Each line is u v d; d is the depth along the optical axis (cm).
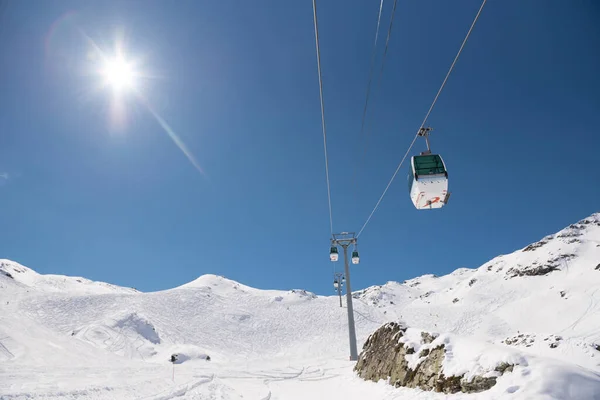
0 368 1497
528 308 9156
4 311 6128
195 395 1224
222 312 8306
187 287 10725
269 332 7306
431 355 1084
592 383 675
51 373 1480
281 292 11831
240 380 1988
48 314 6531
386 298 18612
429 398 916
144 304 7831
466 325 8506
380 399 1119
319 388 1616
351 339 2647
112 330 5412
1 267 11475
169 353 4650
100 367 1984
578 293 8975
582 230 17900
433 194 954
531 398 653
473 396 788
